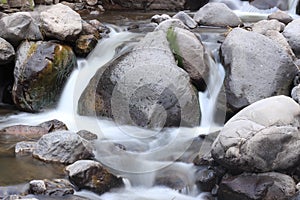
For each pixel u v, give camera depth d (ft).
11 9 26.08
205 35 23.68
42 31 22.13
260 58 19.99
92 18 28.89
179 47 20.45
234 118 15.87
